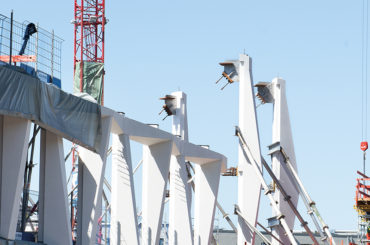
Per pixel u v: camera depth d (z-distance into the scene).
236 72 80.81
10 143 42.88
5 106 41.25
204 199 78.94
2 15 48.81
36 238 49.19
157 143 64.56
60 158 47.66
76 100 47.84
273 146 83.12
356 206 67.81
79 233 50.88
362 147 74.88
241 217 79.75
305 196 81.56
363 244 71.69
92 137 49.78
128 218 55.84
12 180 42.47
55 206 47.41
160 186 64.19
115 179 56.38
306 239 134.00
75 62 103.81
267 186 78.25
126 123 56.44
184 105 82.38
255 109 80.25
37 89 43.62
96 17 105.38
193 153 73.50
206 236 78.25
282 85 83.88
